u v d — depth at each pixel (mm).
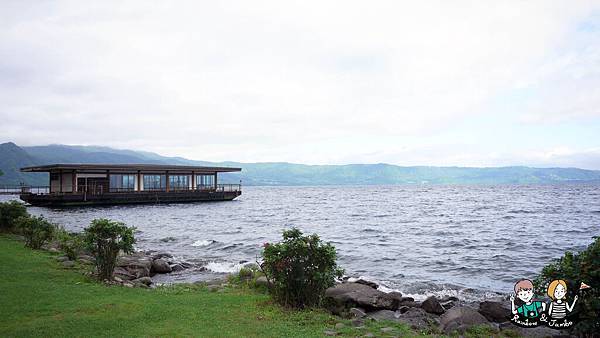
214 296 12148
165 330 8500
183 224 41531
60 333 8133
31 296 10891
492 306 11719
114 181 64250
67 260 16859
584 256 7344
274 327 8945
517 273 19484
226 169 78125
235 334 8383
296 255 10539
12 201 26016
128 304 10445
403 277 18719
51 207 58500
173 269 19469
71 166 58000
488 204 73625
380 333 8938
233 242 29156
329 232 35219
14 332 8117
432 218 47750
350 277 18266
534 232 34156
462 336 9562
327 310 10836
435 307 12539
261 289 13516
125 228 13922
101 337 7957
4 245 19734
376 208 67125
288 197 119000
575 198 91250
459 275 19172
